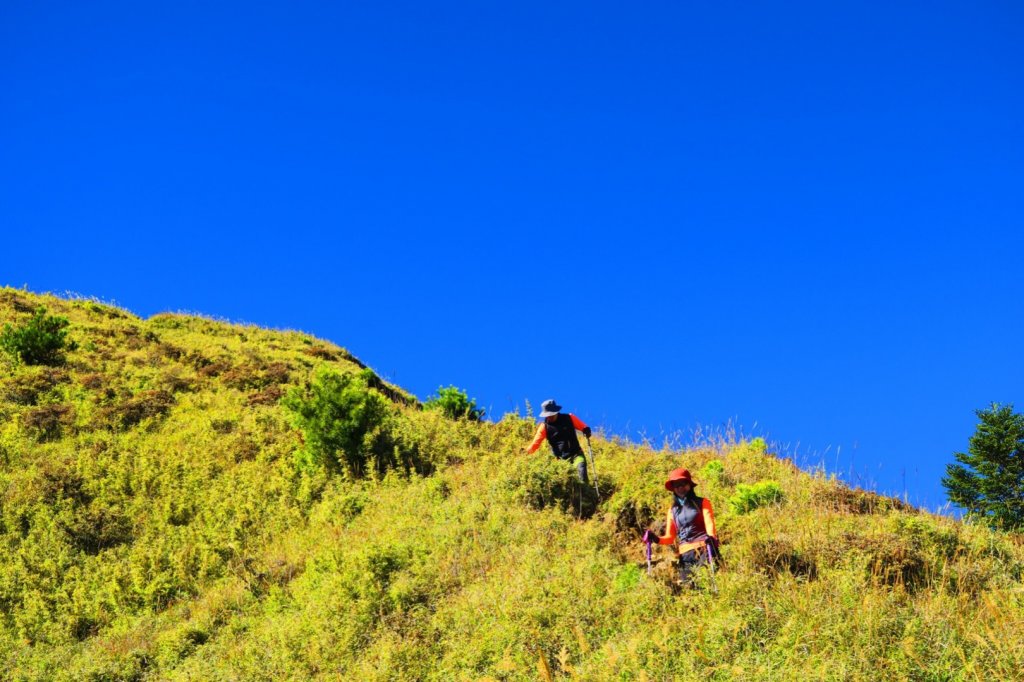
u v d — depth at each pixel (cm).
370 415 1725
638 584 858
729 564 863
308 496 1569
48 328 2303
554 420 1270
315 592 1088
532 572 941
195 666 984
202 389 2197
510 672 763
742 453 1383
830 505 1076
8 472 1666
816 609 741
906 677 641
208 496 1603
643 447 1501
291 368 2492
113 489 1611
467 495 1325
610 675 705
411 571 1059
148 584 1305
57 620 1227
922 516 1010
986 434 2323
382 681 823
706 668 680
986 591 801
